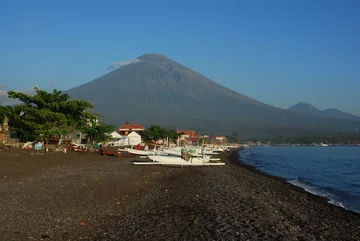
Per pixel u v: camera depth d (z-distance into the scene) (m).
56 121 61.53
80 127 70.50
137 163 55.16
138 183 33.22
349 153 159.75
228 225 17.77
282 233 16.94
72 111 67.38
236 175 46.72
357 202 29.53
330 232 18.25
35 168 38.03
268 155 134.12
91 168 43.72
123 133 151.88
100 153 69.38
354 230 19.19
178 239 15.13
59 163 45.78
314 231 18.14
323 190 36.91
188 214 20.02
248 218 19.59
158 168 51.28
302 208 24.92
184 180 37.47
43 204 20.41
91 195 24.50
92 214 19.03
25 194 22.91
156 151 75.56
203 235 15.83
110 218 18.44
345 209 25.84
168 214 19.89
